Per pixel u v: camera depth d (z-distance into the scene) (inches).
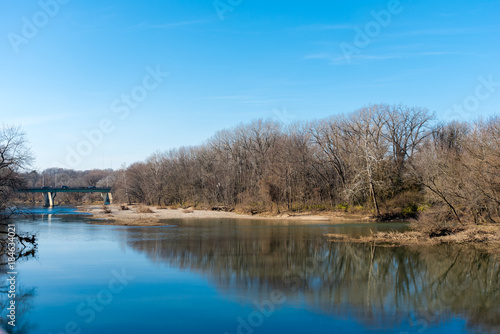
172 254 1195.3
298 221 2370.8
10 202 1289.4
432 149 2105.1
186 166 4227.4
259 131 3489.2
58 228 1920.5
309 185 2930.6
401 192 2488.9
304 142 2888.8
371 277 926.4
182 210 3425.2
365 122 2546.8
